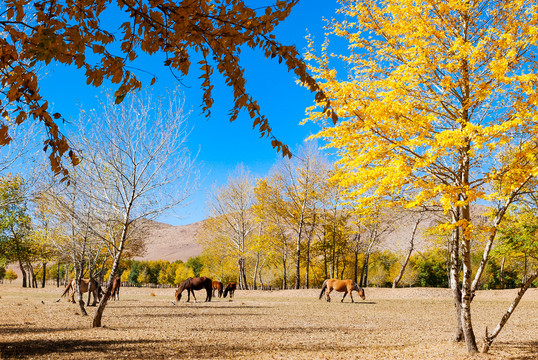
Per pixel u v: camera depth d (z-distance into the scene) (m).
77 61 2.67
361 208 8.57
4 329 11.23
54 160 3.14
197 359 7.76
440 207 8.63
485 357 7.59
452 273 9.25
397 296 27.23
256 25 2.90
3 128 3.03
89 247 14.62
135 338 9.95
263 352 8.52
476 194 6.96
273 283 51.38
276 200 33.72
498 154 8.35
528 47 7.46
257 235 37.31
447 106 8.46
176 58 3.03
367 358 7.91
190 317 14.75
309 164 32.72
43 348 8.50
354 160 7.85
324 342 9.80
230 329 11.81
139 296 29.06
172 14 2.72
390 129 7.89
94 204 12.39
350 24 8.16
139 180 11.70
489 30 7.88
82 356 7.82
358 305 21.16
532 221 19.91
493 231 7.63
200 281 22.98
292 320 14.27
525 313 16.67
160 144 11.46
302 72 3.10
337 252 37.78
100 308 11.72
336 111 7.73
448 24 7.80
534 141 7.19
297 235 36.38
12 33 2.43
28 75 2.72
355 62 8.48
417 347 8.90
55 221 13.96
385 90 8.19
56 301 22.09
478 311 17.98
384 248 40.06
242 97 3.18
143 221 12.09
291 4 2.85
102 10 2.74
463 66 7.70
